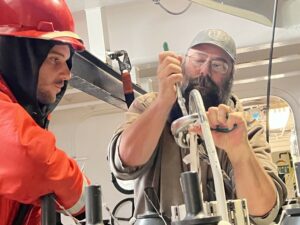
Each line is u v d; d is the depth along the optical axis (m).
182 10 2.72
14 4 0.99
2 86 1.02
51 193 0.82
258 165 1.03
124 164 1.17
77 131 4.07
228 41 1.26
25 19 0.99
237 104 1.31
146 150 1.14
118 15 2.78
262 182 1.03
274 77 3.65
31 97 1.05
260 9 1.26
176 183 1.15
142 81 3.02
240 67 3.33
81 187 0.86
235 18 2.66
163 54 1.14
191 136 0.84
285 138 4.62
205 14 2.70
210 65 1.23
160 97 1.11
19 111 0.84
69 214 0.85
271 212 1.06
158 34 2.73
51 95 1.10
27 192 0.80
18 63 1.04
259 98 3.75
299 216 0.61
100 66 1.86
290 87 3.70
